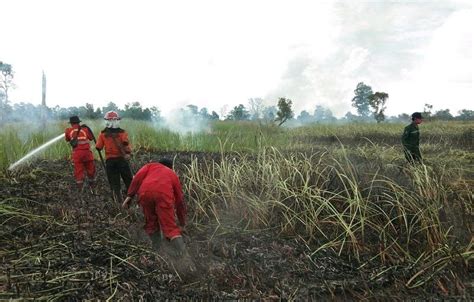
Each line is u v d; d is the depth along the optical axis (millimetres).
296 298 4652
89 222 6754
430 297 4797
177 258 5488
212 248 6066
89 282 4590
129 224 6773
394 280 5195
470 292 4926
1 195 7852
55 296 4289
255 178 8016
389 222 6363
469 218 6707
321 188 7336
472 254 5711
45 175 10727
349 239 6344
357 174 7898
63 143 14742
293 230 6645
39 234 6172
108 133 8539
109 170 8547
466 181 8273
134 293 4445
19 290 4375
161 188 5664
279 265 5496
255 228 6863
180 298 4477
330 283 5090
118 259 5301
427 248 5984
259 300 4539
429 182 7109
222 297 4570
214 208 7125
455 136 20547
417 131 10484
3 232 5977
